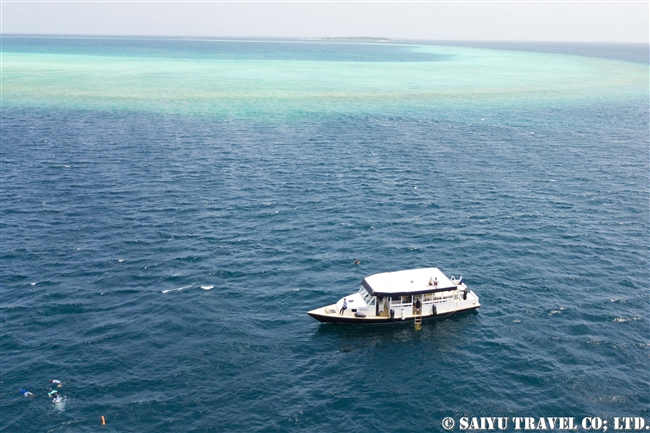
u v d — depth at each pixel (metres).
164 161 97.88
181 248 62.78
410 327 48.16
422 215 72.94
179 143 111.25
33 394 39.38
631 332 46.84
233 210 74.50
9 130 118.38
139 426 36.50
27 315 49.44
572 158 103.75
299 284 55.03
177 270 57.72
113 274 56.81
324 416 37.66
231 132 122.69
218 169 93.44
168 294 52.97
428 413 37.97
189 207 75.44
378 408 38.44
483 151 108.56
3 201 76.56
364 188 84.00
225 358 43.53
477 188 84.62
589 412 37.91
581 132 128.12
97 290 53.78
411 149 109.62
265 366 42.72
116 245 63.50
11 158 97.31
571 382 40.72
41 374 41.50
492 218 72.00
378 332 47.53
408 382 41.09
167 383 40.56
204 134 120.06
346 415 37.78
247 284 55.00
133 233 66.81
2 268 57.84
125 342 45.47
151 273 57.06
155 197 79.25
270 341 45.97
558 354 43.97
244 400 39.00
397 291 48.38
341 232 67.31
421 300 48.72
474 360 43.53
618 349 44.47
